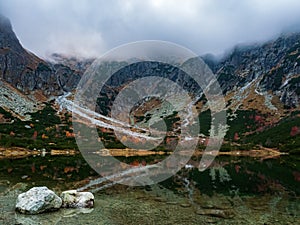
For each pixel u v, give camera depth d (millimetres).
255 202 27578
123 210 23797
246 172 56406
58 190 32250
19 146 112750
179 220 21297
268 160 93438
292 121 181125
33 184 36156
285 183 40844
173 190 33312
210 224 20438
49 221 20484
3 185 35281
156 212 23375
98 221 20719
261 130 178375
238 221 21188
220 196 30297
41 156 96250
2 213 22094
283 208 25203
